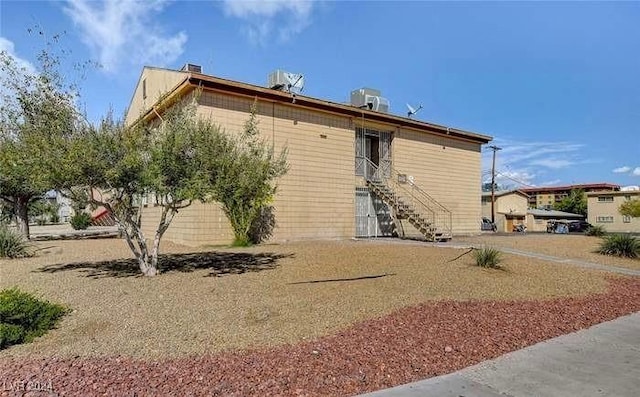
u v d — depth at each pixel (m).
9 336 5.15
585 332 6.07
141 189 8.62
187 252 13.43
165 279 8.87
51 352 4.96
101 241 18.41
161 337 5.45
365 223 20.66
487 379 4.34
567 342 5.59
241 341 5.32
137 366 4.52
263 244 16.03
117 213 9.05
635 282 10.39
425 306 7.00
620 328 6.32
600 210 58.31
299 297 7.40
